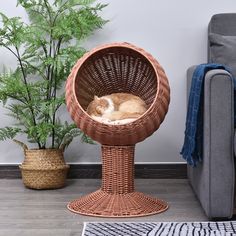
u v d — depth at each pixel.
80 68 2.29
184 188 2.70
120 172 2.21
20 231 1.88
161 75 2.20
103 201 2.20
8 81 2.61
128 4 2.95
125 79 2.49
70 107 2.20
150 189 2.67
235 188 1.99
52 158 2.68
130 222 2.01
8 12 2.94
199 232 1.84
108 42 2.96
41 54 2.82
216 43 2.51
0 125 2.98
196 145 2.07
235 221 2.01
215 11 2.94
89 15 2.69
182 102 2.97
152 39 2.96
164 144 2.98
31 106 2.69
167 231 1.86
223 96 1.92
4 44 2.70
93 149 2.99
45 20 2.80
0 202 2.36
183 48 2.96
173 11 2.95
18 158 2.99
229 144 1.94
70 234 1.83
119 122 2.15
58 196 2.50
